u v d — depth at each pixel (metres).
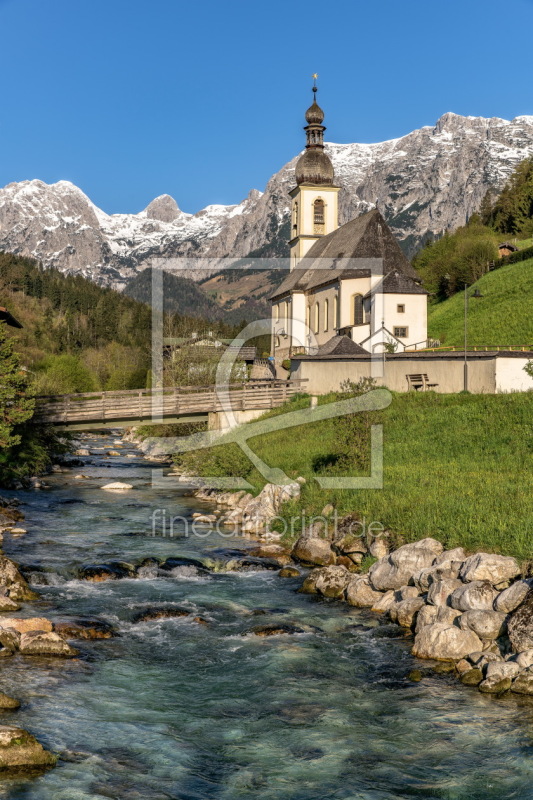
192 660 16.36
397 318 68.75
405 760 12.27
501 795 11.27
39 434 47.50
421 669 15.66
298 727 13.36
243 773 11.88
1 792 11.13
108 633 17.78
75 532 29.08
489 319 77.81
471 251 106.50
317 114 102.31
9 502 34.59
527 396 38.16
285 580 22.80
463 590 16.86
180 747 12.65
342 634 17.91
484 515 22.20
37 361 121.94
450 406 40.59
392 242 74.06
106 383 127.44
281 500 31.53
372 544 23.28
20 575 21.03
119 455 61.03
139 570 23.23
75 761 12.09
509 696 14.37
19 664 15.76
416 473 29.89
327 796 11.26
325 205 102.06
